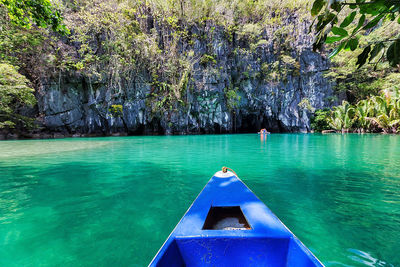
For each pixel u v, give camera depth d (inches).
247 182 183.3
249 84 1202.6
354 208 127.0
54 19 188.2
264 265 64.2
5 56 733.9
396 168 235.1
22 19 186.4
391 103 909.8
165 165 263.3
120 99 992.2
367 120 973.2
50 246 89.7
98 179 197.6
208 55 1125.1
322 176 203.2
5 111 770.2
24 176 209.0
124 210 126.6
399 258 79.8
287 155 338.3
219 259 65.3
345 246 88.1
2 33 713.6
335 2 43.2
